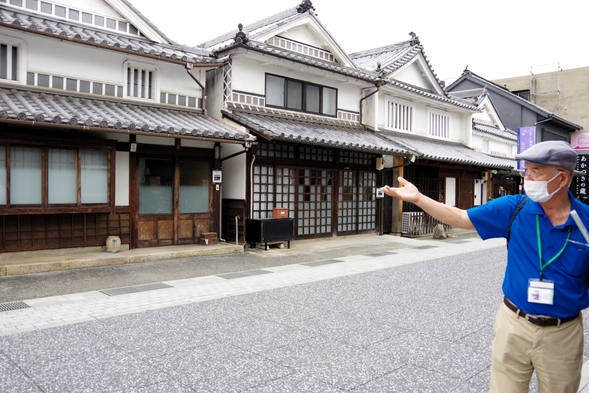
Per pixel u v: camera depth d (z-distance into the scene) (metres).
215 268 9.36
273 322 5.72
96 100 10.05
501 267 10.27
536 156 2.34
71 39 8.91
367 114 16.25
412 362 4.46
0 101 8.05
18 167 8.16
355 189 15.35
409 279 8.69
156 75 11.11
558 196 2.41
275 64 12.81
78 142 8.75
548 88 35.47
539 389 2.61
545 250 2.48
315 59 14.53
